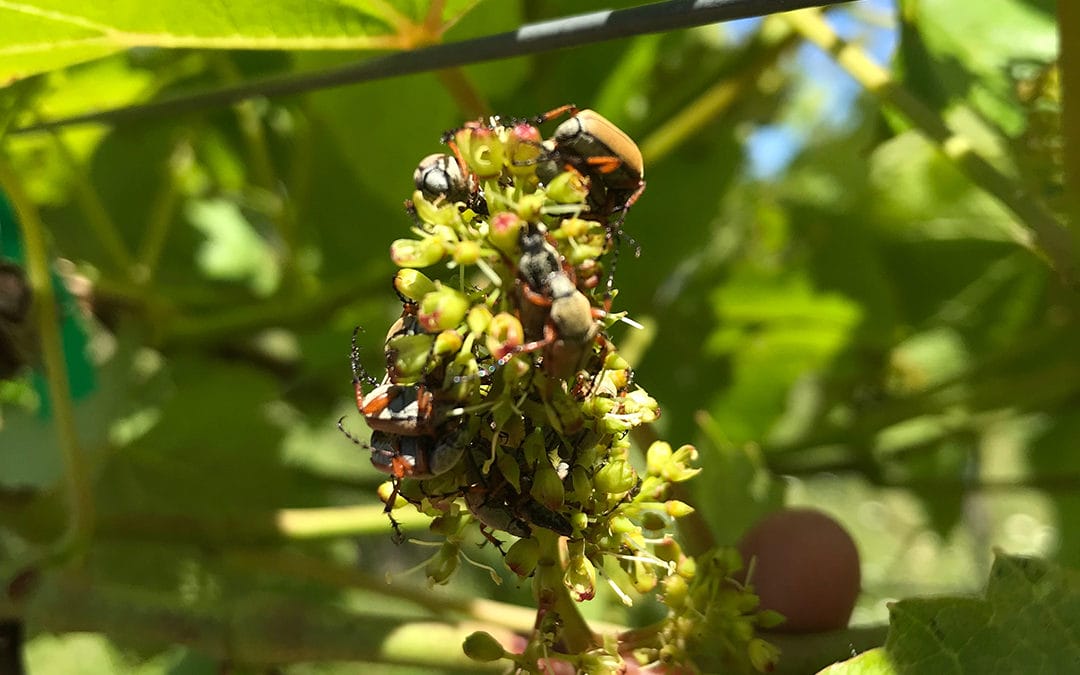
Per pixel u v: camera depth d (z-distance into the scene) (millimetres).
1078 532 305
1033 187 189
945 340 330
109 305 253
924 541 429
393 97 216
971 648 138
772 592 170
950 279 319
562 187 122
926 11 195
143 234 288
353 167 229
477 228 126
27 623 173
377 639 162
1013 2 197
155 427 244
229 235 307
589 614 230
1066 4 161
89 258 260
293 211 272
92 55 161
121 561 224
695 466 184
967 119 208
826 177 339
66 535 186
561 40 147
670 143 263
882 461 313
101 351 242
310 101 220
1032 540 420
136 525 204
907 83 193
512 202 122
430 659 160
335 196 278
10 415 213
